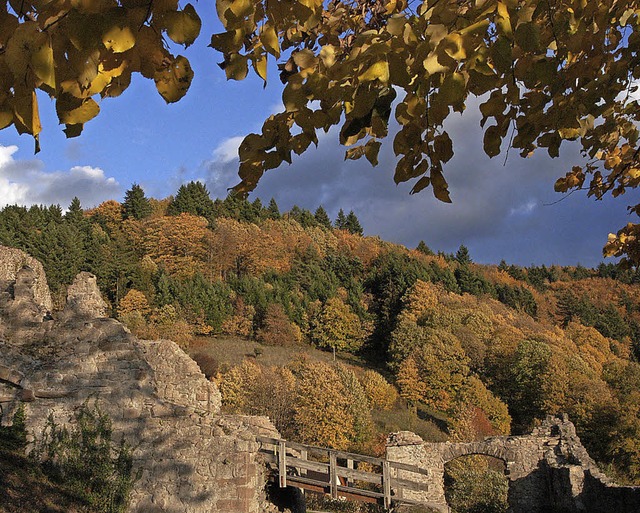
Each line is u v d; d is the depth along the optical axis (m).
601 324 105.56
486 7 2.91
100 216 103.12
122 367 17.88
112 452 17.28
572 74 4.26
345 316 82.94
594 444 50.19
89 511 16.11
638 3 4.04
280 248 106.88
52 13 2.05
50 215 89.44
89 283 19.92
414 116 3.11
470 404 58.38
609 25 4.32
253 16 2.73
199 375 21.02
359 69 2.89
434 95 3.09
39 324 18.47
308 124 3.22
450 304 94.00
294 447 18.39
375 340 86.19
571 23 3.61
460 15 3.02
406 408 63.59
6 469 15.71
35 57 1.92
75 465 17.08
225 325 78.31
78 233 81.06
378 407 61.88
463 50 2.71
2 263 25.81
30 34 1.92
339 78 2.93
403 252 128.00
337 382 51.72
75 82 2.13
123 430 17.45
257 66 2.86
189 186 119.25
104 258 78.19
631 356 97.56
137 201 104.69
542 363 65.88
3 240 70.88
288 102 3.01
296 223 131.25
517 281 130.88
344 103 3.20
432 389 65.31
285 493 20.95
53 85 1.94
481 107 3.75
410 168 3.83
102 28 2.04
